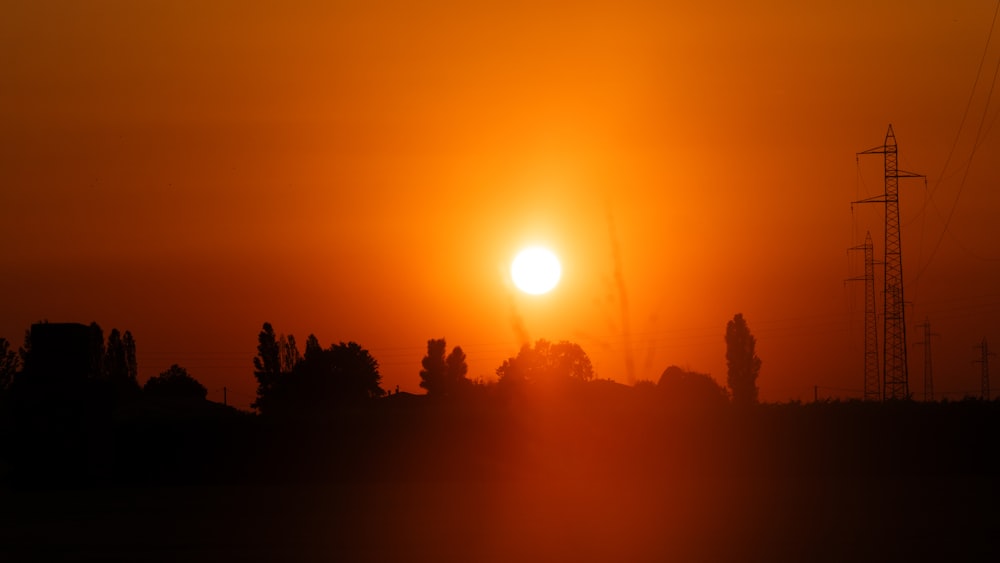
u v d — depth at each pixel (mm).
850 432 170375
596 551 84875
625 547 86938
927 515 105875
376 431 179375
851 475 160875
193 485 164250
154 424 179250
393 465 177375
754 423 172625
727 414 174750
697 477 161000
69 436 159875
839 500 121438
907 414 169875
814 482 147500
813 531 94750
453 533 96312
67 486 157625
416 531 97875
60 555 85438
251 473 177125
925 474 160875
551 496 132000
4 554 86125
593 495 132750
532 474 172500
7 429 161750
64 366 163375
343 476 176375
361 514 113125
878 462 168125
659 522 102688
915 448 167875
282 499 133375
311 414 184750
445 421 179250
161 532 98750
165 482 172000
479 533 96188
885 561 79250
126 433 177250
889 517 104438
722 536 92250
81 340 166250
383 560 81312
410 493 140500
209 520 108438
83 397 163625
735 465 171000
